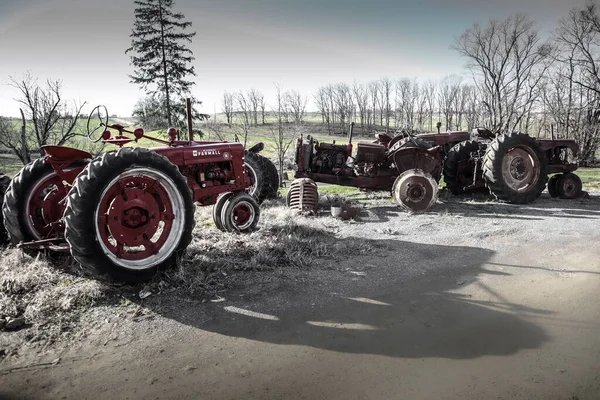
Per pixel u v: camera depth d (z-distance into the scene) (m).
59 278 3.70
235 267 4.13
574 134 26.22
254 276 3.96
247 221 5.53
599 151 29.47
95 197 3.29
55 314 3.10
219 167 5.38
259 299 3.46
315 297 3.52
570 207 7.61
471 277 4.03
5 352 2.62
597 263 4.41
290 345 2.75
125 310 3.21
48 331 2.88
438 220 6.46
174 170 3.88
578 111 27.14
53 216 4.16
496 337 2.85
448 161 8.77
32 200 4.14
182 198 3.91
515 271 4.20
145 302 3.34
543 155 7.99
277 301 3.43
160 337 2.84
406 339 2.83
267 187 7.80
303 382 2.35
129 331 2.91
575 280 3.93
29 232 4.10
